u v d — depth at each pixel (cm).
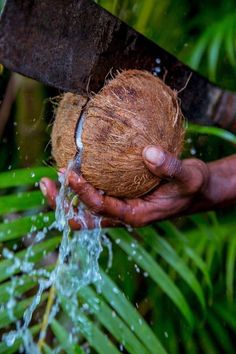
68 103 60
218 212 98
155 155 56
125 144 57
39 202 71
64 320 80
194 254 82
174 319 95
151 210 63
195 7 102
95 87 59
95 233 68
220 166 71
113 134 57
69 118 60
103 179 58
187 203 65
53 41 56
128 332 69
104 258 91
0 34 52
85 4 57
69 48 57
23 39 54
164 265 96
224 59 102
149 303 95
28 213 85
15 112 92
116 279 90
